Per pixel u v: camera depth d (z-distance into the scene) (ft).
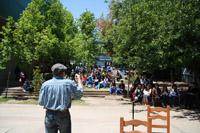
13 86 119.24
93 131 54.13
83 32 167.84
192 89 92.17
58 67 27.91
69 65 124.67
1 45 96.78
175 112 79.66
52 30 108.58
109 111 78.59
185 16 69.36
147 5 80.12
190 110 83.41
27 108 80.33
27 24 99.86
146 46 81.97
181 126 61.00
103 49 133.28
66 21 120.06
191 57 75.97
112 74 140.56
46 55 102.37
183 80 147.54
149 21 79.10
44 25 107.24
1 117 66.69
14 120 63.41
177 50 75.82
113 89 113.29
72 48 112.98
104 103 93.81
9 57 96.84
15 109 78.18
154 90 91.91
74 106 86.07
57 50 105.60
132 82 110.01
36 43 100.22
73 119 65.87
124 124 29.96
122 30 88.28
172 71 116.47
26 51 98.84
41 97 27.45
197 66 88.79
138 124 30.27
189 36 72.64
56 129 27.96
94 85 131.34
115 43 95.86
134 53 90.53
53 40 102.53
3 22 121.70
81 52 146.92
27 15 105.19
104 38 119.44
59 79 27.78
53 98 27.30
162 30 73.20
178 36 70.79
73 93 27.68
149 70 94.27
